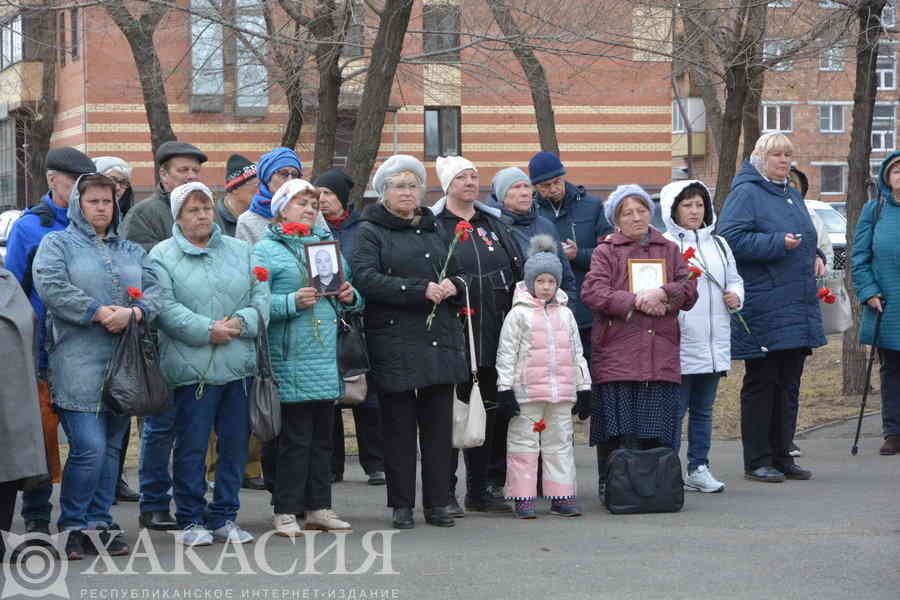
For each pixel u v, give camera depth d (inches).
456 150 1641.2
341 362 328.5
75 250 302.2
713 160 1894.7
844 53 652.7
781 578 269.1
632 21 650.8
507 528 339.6
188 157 388.5
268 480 393.7
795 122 2105.1
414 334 336.8
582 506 381.1
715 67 674.2
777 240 410.6
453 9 757.9
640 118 1680.6
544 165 433.4
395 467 341.7
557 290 367.2
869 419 554.9
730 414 587.5
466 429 343.3
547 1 641.0
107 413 308.0
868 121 607.8
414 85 834.8
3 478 288.4
